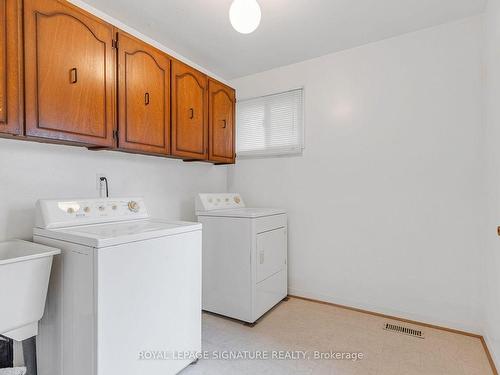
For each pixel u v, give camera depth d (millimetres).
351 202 2441
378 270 2326
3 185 1525
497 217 1580
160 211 2455
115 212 1800
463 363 1666
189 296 1660
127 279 1312
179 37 2217
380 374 1576
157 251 1464
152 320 1429
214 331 2082
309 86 2645
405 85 2201
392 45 2248
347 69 2447
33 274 1240
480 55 1935
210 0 1756
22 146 1594
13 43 1284
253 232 2195
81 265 1259
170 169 2553
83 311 1246
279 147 2816
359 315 2322
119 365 1271
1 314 1160
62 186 1777
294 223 2746
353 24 2045
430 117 2109
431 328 2084
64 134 1492
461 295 2008
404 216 2215
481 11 1896
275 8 1837
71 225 1551
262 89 2922
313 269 2643
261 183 2951
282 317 2303
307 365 1666
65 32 1494
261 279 2293
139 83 1907
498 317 1564
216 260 2371
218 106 2732
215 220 2381
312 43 2328
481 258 1938
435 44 2084
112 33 1740
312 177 2641
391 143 2262
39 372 1461
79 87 1559
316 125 2613
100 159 1999
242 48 2410
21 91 1317
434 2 1794
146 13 1892
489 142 1755
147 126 1964
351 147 2438
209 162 2924
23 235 1596
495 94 1616
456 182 2021
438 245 2086
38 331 1458
